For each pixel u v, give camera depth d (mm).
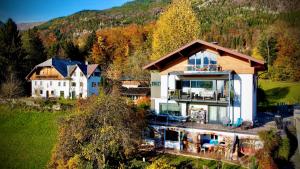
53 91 63562
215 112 27328
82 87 60969
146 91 48531
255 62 25797
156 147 25125
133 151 22859
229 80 25469
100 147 21109
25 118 38594
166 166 19438
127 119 23062
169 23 48531
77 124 21812
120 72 68188
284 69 50531
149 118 28375
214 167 20375
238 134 22719
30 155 28141
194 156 22688
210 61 27703
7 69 57875
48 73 64750
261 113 33938
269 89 47844
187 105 28734
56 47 86688
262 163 18406
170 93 28672
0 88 53094
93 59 86625
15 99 46594
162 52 48438
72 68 64125
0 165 25578
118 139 21812
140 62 68188
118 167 20719
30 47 75875
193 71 26938
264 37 62375
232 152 21625
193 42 27328
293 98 42812
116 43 91125
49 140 32375
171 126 25641
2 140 32156
